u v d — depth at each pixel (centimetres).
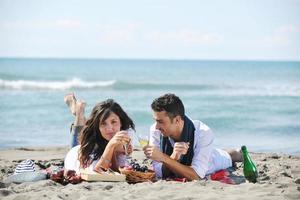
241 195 619
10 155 1193
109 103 742
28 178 747
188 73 7756
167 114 713
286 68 11250
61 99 2975
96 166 720
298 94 3575
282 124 1986
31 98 3036
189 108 2598
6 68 8888
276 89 4125
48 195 634
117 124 738
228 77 6419
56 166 949
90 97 3256
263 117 2223
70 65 12062
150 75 6875
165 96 721
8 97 3105
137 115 2208
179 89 4162
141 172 718
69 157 779
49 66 10831
